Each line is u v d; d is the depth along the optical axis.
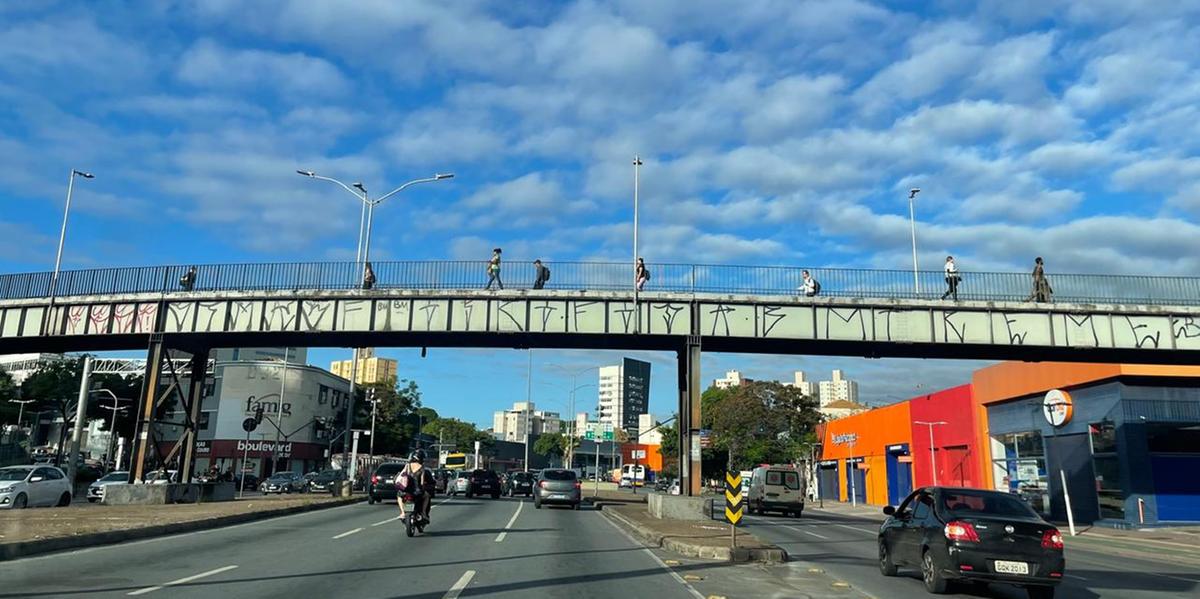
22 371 92.81
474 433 130.88
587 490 73.56
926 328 27.66
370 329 28.83
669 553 16.56
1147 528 30.08
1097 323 27.38
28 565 12.37
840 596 11.41
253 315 29.56
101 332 30.53
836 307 28.02
